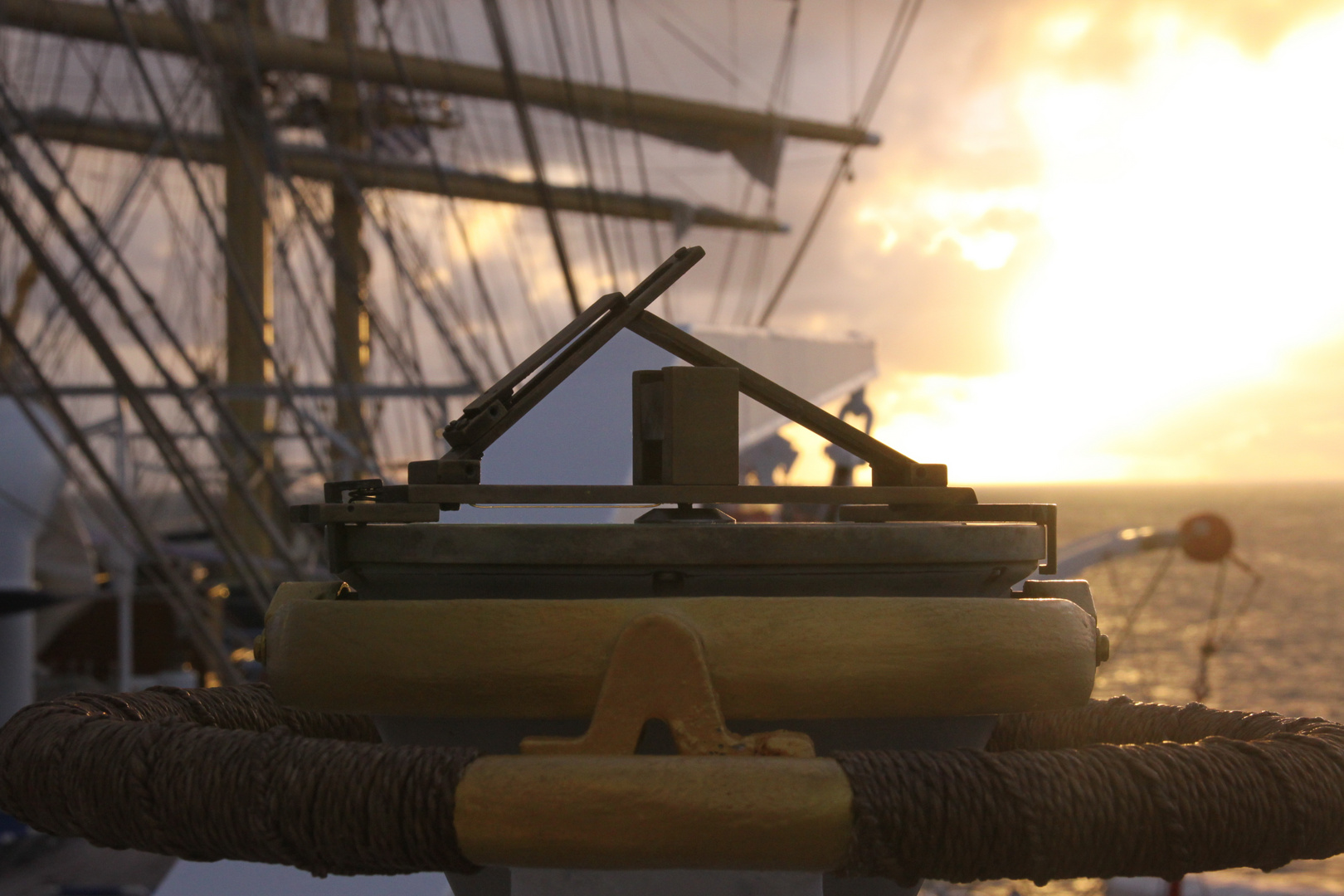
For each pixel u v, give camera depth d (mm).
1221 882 3908
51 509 17703
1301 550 135000
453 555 812
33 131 9000
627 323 882
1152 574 95438
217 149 23844
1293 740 835
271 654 856
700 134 30844
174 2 13305
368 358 21281
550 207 12469
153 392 19469
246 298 11555
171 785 779
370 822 738
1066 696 828
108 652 28250
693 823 713
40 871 18297
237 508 23391
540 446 2166
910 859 729
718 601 788
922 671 791
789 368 3869
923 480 909
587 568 806
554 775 726
